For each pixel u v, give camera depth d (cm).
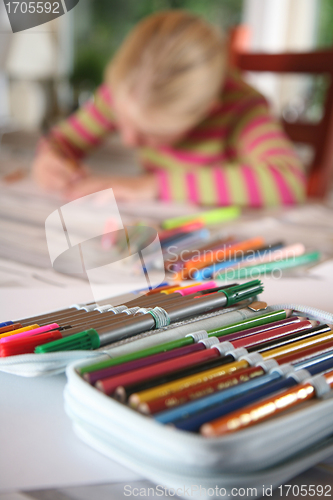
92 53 204
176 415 20
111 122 117
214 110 104
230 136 105
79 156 118
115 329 29
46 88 201
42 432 24
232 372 24
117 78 89
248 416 20
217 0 204
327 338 29
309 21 202
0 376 29
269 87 203
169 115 86
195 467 18
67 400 22
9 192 81
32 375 27
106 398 20
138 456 19
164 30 87
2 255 52
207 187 81
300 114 190
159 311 31
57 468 22
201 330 30
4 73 183
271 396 22
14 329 31
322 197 101
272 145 95
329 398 23
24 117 195
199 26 89
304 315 34
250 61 112
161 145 96
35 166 96
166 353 26
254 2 206
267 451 19
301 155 161
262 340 28
